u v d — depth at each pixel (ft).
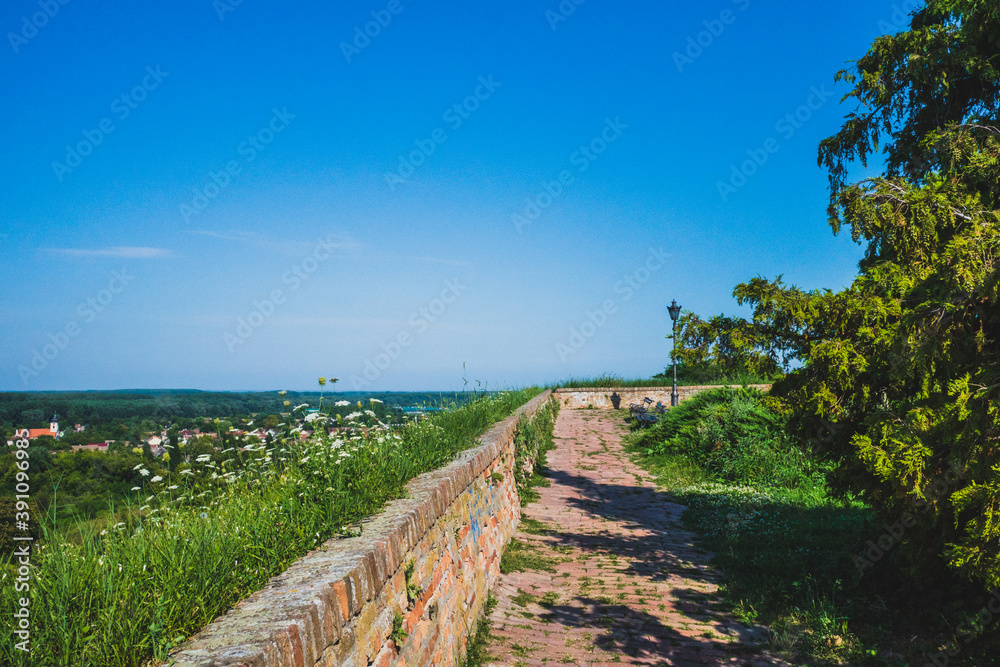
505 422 35.37
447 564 16.72
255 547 10.38
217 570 9.26
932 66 24.84
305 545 11.48
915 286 18.63
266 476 14.08
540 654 17.80
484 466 23.56
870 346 19.08
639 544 30.09
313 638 8.50
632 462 52.26
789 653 18.17
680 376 100.27
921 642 18.35
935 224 19.20
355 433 17.46
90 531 9.25
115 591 8.16
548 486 42.93
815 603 21.42
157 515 10.52
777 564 25.70
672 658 17.72
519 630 19.63
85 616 7.70
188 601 8.36
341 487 13.98
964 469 15.78
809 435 22.34
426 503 14.97
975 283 15.30
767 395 21.94
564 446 59.77
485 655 17.58
